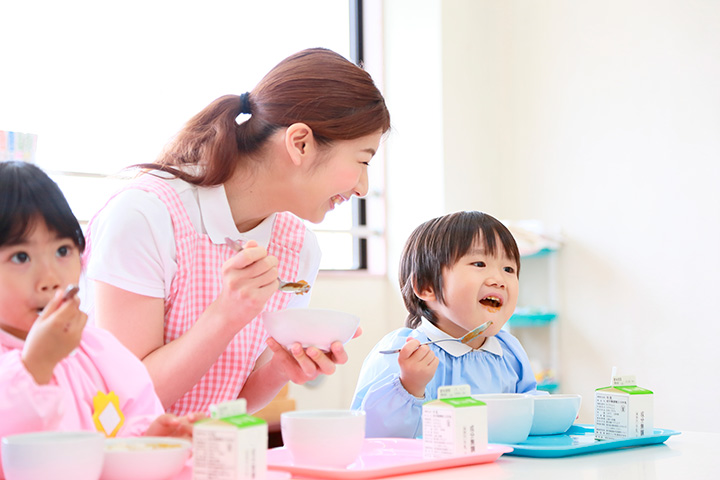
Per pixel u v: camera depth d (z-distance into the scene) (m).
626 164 3.09
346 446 0.85
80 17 2.59
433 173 3.36
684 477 0.86
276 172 1.24
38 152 2.47
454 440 0.93
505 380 1.52
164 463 0.71
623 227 3.09
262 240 1.34
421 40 3.43
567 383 3.21
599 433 1.17
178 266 1.20
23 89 2.45
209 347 1.07
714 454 1.04
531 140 3.43
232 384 1.26
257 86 1.29
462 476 0.84
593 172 3.20
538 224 3.21
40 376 0.72
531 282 3.36
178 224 1.20
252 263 1.03
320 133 1.20
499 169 3.55
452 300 1.50
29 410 0.71
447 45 3.38
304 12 3.32
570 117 3.29
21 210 0.80
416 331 1.52
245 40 3.06
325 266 3.39
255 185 1.26
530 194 3.43
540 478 0.84
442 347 1.49
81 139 2.57
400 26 3.51
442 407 0.94
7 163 0.85
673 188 2.95
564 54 3.31
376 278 3.44
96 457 0.67
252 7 3.10
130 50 2.71
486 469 0.89
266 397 1.29
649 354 2.97
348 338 1.07
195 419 0.80
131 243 1.14
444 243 1.52
